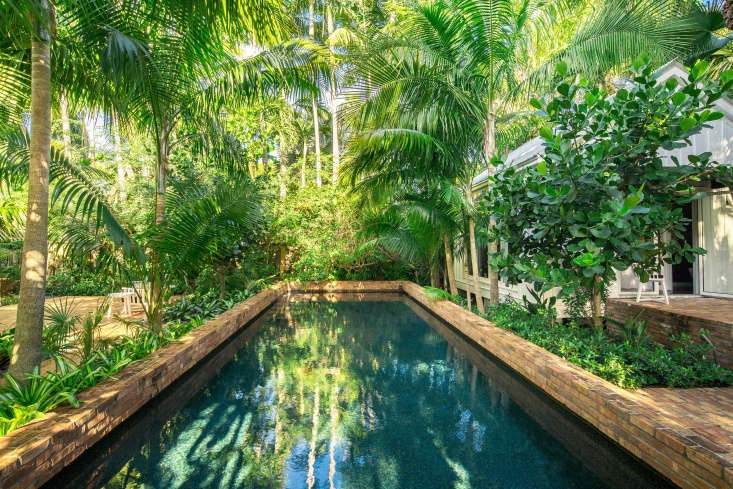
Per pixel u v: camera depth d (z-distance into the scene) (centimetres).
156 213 683
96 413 348
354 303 1335
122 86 521
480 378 572
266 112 1653
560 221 503
